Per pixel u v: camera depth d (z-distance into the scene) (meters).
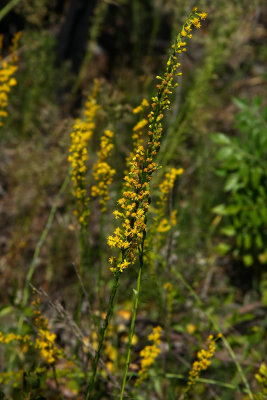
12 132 3.97
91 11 4.34
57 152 2.94
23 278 3.09
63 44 4.43
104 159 1.74
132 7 6.07
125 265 1.17
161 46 5.83
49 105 3.78
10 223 3.45
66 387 2.35
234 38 3.97
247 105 3.28
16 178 3.43
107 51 5.48
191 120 3.38
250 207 3.14
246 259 3.27
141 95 3.31
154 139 1.12
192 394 2.40
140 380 1.80
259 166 3.16
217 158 3.21
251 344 2.57
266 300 2.95
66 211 3.25
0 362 2.35
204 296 3.11
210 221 3.70
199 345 2.38
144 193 1.13
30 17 3.46
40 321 1.64
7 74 1.97
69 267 3.15
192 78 4.54
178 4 3.21
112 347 2.42
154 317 2.75
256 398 1.88
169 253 2.06
